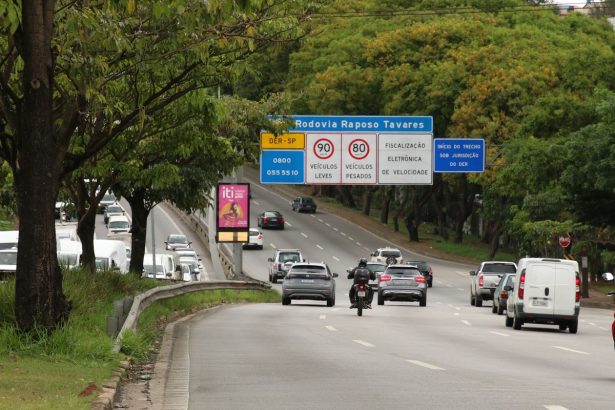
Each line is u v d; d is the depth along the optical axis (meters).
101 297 31.48
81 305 26.92
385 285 61.88
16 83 28.66
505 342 31.94
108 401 15.32
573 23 117.50
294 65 119.06
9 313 22.72
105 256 58.50
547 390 18.47
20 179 21.52
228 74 29.03
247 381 19.81
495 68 98.25
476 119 97.50
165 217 131.25
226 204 74.94
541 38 105.81
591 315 57.47
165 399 17.28
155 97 27.97
